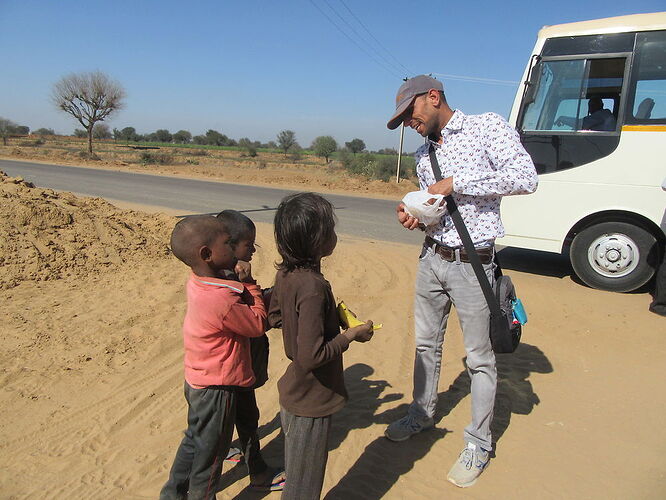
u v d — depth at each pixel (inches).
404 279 270.2
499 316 106.3
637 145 237.1
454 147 106.9
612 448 125.6
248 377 97.3
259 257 312.0
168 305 219.3
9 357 167.5
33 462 118.3
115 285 244.1
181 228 88.4
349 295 243.9
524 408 144.3
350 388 156.6
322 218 82.6
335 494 109.8
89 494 108.2
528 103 260.5
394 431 128.0
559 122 255.0
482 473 116.3
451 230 109.1
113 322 198.8
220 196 679.1
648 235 241.9
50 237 278.2
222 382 91.8
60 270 256.4
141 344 181.8
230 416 95.3
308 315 81.3
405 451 124.9
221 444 95.3
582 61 248.1
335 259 312.5
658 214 235.5
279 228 83.8
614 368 168.9
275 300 92.3
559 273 288.0
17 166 1211.9
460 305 110.8
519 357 177.2
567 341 190.2
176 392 151.3
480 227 107.1
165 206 549.3
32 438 127.3
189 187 813.9
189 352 92.4
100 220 311.7
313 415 87.9
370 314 220.7
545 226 261.9
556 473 116.3
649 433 132.0
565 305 226.5
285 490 92.1
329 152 2383.1
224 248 90.5
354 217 516.1
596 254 253.1
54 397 146.2
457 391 154.4
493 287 109.3
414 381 128.1
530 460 121.0
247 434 107.1
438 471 117.5
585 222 256.5
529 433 132.2
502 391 153.8
